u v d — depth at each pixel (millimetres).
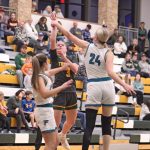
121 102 15812
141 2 24422
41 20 18062
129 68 18281
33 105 12219
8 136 10852
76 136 11570
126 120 14070
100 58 6484
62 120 11500
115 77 6355
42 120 6645
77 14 23188
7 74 14188
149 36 22000
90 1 23344
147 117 14805
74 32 18938
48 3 22484
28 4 19188
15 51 16594
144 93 17641
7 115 11711
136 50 20672
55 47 7863
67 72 7898
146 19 24484
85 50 6656
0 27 17141
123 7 24875
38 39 16812
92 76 6555
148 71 19234
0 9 17406
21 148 10773
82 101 14047
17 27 16891
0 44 16906
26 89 13305
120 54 19781
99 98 6500
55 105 7902
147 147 12836
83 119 12477
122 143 12164
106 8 21625
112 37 20031
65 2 22984
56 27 7195
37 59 6617
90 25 19750
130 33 22000
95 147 11453
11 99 11875
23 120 11789
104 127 6629
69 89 7875
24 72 13961
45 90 6480
